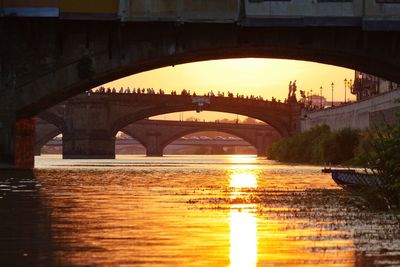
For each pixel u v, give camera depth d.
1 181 97.88
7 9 123.12
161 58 130.12
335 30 128.88
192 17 123.38
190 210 49.41
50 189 78.12
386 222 40.91
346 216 44.59
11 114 128.88
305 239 33.03
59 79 129.38
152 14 123.31
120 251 29.17
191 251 29.16
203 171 155.00
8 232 35.69
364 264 25.94
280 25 123.38
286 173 141.25
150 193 70.88
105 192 72.44
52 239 32.84
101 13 123.50
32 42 128.88
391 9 123.50
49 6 122.94
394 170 49.53
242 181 102.12
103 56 129.38
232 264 25.94
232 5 123.50
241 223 40.06
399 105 179.00
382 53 130.38
